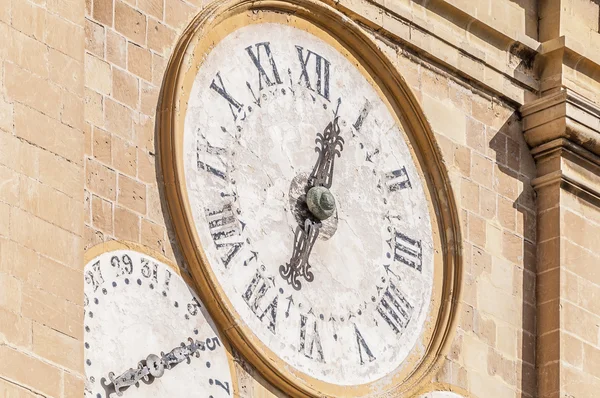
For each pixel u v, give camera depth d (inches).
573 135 1556.3
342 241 1443.2
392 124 1489.9
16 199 1272.1
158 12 1397.6
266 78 1435.8
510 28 1568.7
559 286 1530.5
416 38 1519.4
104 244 1336.1
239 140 1412.4
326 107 1460.4
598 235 1558.8
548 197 1551.4
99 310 1323.8
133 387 1326.3
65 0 1323.8
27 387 1245.1
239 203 1401.3
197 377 1355.8
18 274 1259.8
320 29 1472.7
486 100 1549.0
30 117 1290.6
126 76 1371.8
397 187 1480.1
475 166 1529.3
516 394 1502.2
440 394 1461.6
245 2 1433.3
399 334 1450.5
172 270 1362.0
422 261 1477.6
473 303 1498.5
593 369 1529.3
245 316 1384.1
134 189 1358.3
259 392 1379.2
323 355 1411.2
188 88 1395.2
